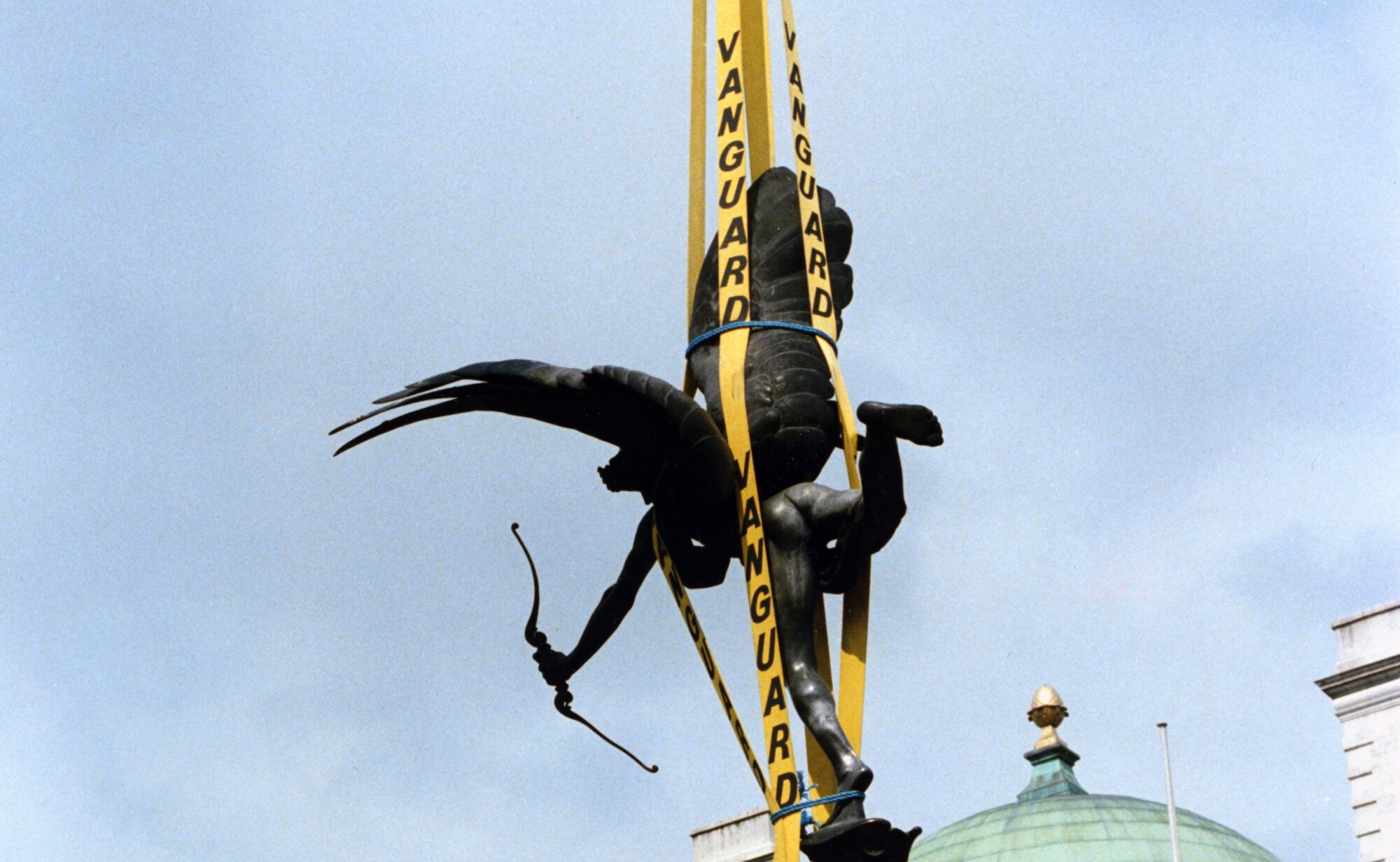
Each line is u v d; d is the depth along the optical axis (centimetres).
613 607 1927
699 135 1966
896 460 1714
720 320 1844
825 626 1786
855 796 1625
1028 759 6306
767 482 1802
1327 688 4981
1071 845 5772
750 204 1920
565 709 1941
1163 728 4072
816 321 1853
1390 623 4934
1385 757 4856
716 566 1855
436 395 1875
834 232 1923
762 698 1731
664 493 1814
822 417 1800
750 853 5244
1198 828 5900
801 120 1955
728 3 1953
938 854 5972
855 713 1758
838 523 1756
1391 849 4781
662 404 1753
